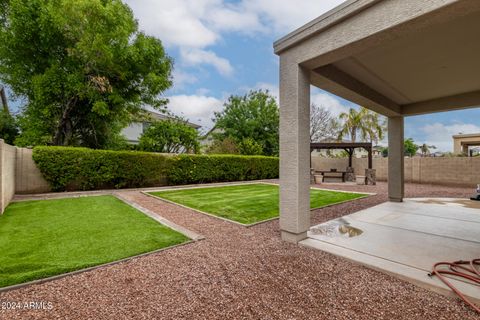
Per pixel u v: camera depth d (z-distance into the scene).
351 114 20.77
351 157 15.65
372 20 2.78
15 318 1.94
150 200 7.43
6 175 5.97
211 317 1.98
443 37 3.26
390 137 7.30
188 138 14.66
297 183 3.58
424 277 2.52
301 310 2.07
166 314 2.01
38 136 10.23
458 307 2.12
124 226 4.47
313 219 5.11
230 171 13.59
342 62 4.06
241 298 2.25
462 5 2.27
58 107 10.41
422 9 2.43
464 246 3.43
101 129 11.88
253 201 7.26
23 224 4.54
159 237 3.88
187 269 2.83
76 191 8.91
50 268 2.73
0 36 9.01
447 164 11.64
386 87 5.36
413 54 3.76
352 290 2.39
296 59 3.54
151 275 2.68
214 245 3.61
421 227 4.43
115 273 2.71
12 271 2.66
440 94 5.92
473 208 6.16
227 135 21.47
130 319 1.95
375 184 12.68
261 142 20.81
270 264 2.97
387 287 2.44
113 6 9.72
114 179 9.71
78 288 2.39
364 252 3.23
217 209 6.11
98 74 10.02
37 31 9.04
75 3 8.59
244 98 22.58
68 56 9.58
